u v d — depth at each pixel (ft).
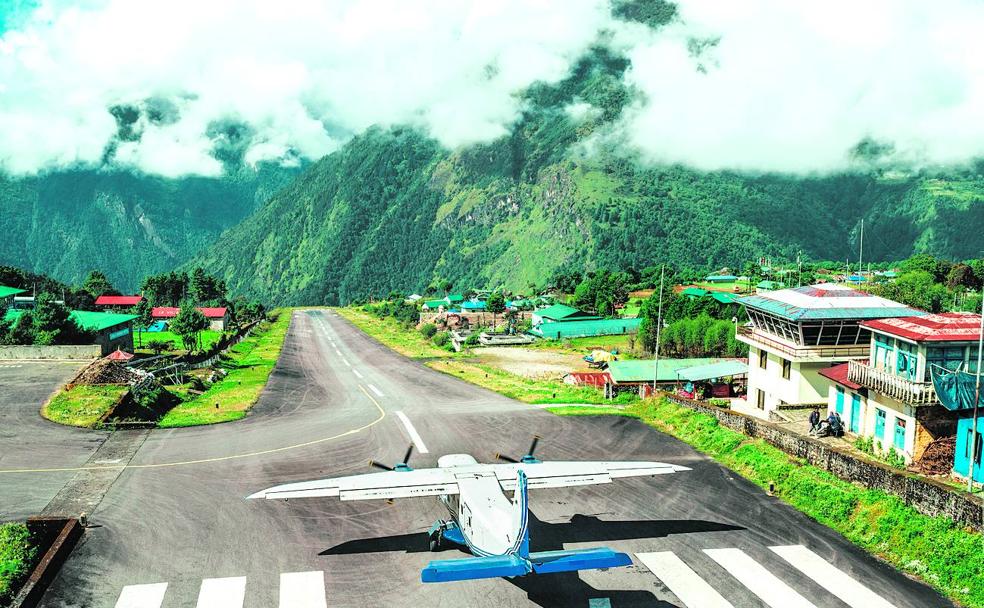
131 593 64.90
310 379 218.79
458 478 73.92
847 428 122.42
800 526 82.53
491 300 526.57
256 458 111.24
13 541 73.97
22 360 201.57
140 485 95.66
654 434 128.36
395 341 405.39
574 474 79.30
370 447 120.37
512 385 205.16
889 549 75.10
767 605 63.21
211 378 209.56
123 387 150.82
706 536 79.41
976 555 67.97
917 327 106.73
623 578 68.69
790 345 148.66
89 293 566.77
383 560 72.90
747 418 116.67
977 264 605.73
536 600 64.34
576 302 560.20
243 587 66.49
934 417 101.71
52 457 107.76
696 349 305.12
